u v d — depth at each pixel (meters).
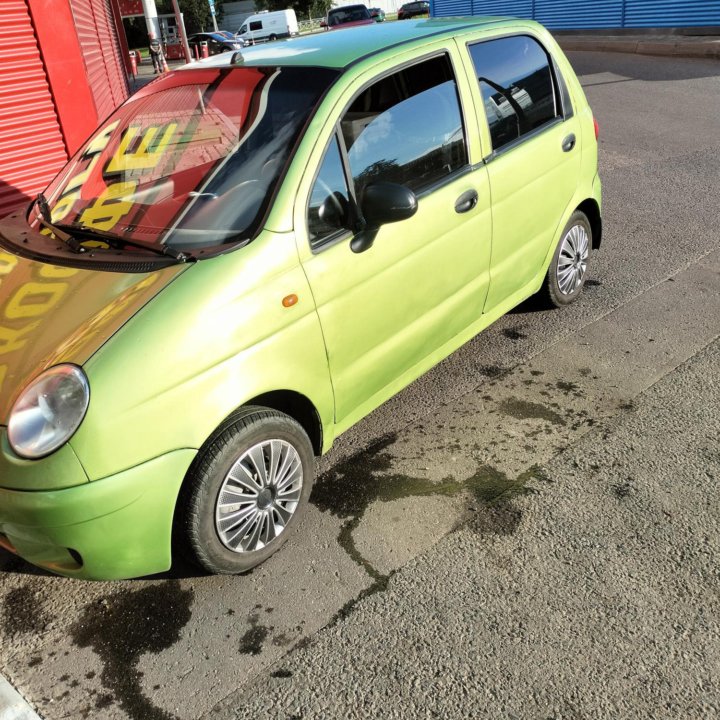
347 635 2.56
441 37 3.51
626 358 4.22
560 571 2.76
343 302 2.91
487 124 3.66
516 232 3.92
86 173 3.38
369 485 3.32
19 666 2.55
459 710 2.26
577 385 3.99
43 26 6.96
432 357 3.64
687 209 6.58
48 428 2.27
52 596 2.84
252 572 2.88
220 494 2.61
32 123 7.11
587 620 2.54
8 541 2.48
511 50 3.94
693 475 3.22
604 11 18.27
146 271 2.59
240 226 2.70
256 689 2.39
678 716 2.19
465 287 3.65
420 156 3.29
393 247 3.10
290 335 2.71
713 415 3.63
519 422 3.71
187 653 2.55
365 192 2.81
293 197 2.74
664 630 2.48
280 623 2.64
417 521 3.08
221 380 2.51
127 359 2.33
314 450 3.13
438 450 3.53
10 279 2.80
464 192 3.46
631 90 11.73
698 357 4.17
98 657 2.56
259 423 2.66
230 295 2.53
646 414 3.69
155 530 2.46
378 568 2.85
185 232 2.76
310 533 3.06
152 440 2.36
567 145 4.24
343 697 2.34
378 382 3.29
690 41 14.88
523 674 2.36
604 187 7.39
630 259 5.61
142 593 2.82
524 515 3.06
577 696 2.28
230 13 59.38
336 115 2.92
